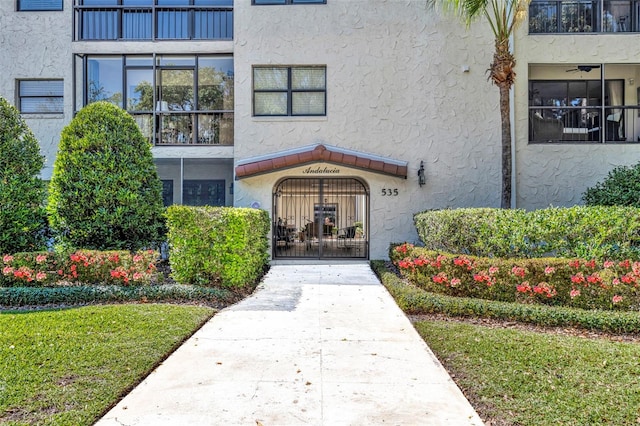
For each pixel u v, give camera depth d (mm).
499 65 10734
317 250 13719
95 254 8453
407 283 9148
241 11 12852
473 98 12688
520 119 12500
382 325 6660
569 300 7402
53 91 13844
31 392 4125
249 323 6754
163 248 11828
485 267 7812
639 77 12867
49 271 8320
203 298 8125
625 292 7098
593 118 12883
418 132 12758
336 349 5578
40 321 6434
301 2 12938
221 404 4043
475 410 3957
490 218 8516
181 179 13445
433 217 9961
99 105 10000
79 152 9570
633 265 7066
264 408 3969
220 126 13828
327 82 12805
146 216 9992
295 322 6812
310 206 13758
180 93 13867
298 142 12812
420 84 12750
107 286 8250
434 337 5953
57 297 7734
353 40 12812
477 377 4621
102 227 9523
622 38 12562
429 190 12734
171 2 13812
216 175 15086
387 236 12781
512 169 12453
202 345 5715
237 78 12820
